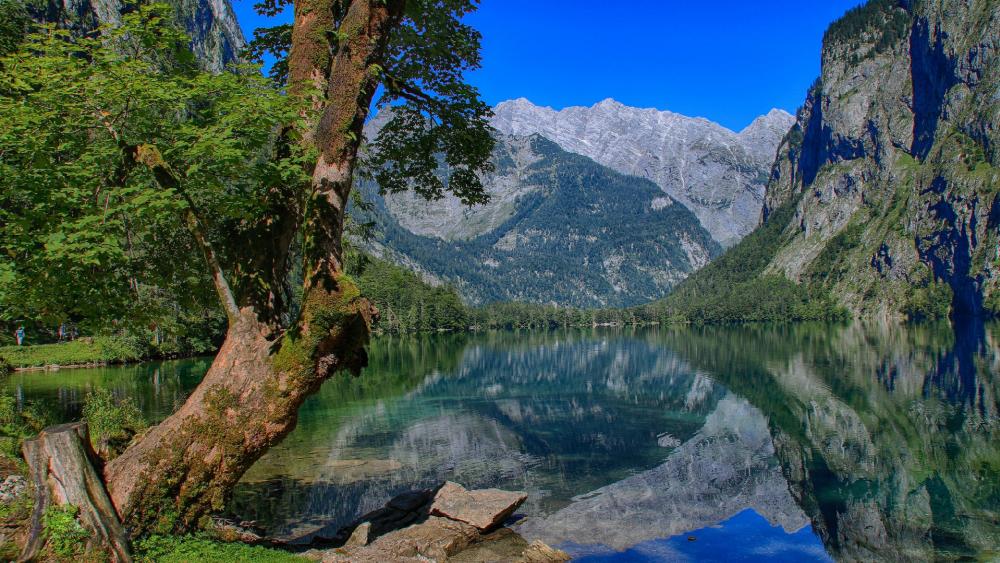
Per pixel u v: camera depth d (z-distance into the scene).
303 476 20.48
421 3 13.75
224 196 9.67
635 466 23.77
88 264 8.84
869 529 17.09
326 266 9.56
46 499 7.73
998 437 27.44
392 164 16.31
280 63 13.87
